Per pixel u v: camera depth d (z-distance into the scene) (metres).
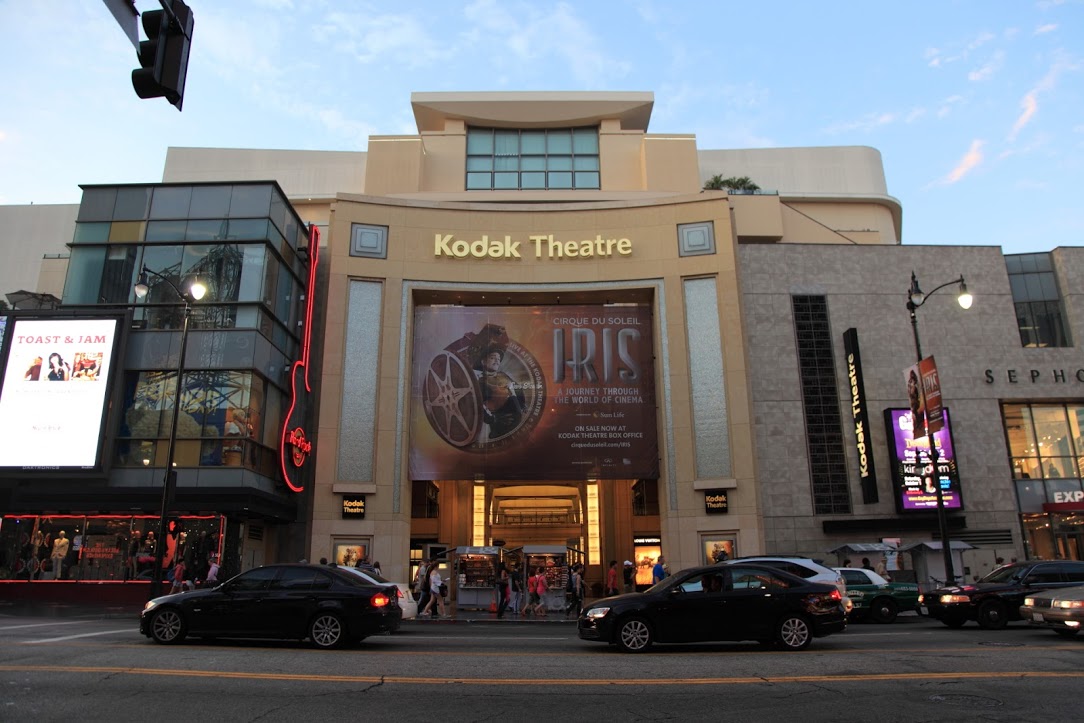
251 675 9.67
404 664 10.88
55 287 39.06
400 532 29.41
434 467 30.62
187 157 46.69
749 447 29.95
